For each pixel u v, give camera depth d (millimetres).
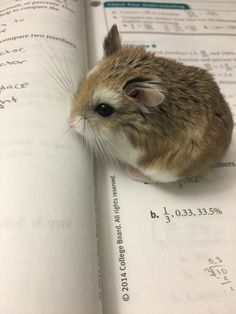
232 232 93
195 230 93
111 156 103
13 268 72
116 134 95
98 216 94
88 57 121
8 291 70
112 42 102
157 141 95
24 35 106
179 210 96
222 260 89
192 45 133
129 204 96
